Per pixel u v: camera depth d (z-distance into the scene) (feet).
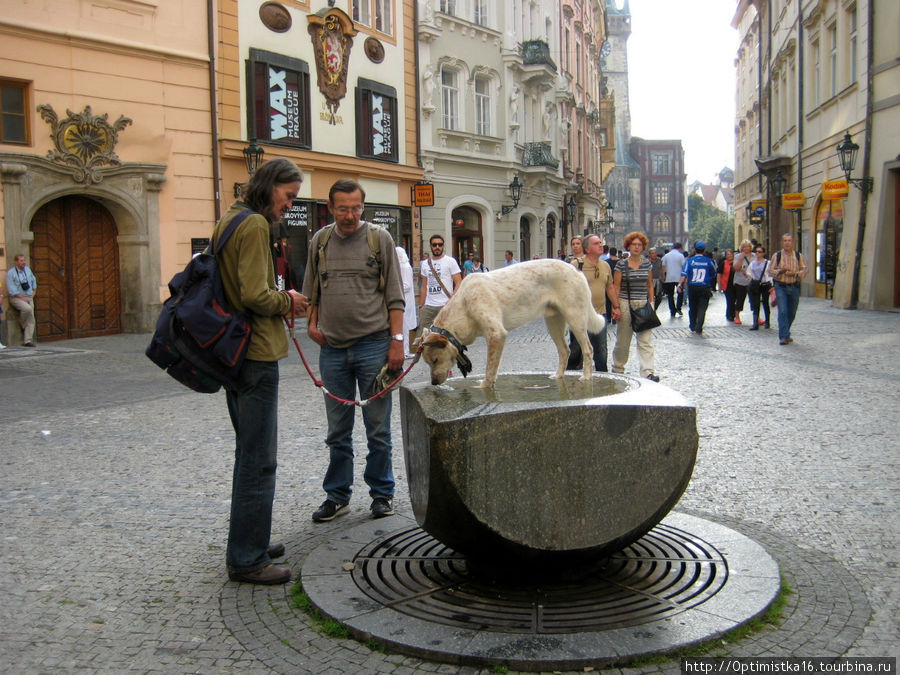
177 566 13.32
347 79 73.00
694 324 50.98
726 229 418.51
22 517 15.93
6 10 48.01
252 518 12.46
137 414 26.71
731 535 13.62
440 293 35.78
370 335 15.47
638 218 424.46
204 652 10.28
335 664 9.92
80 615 11.43
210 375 11.91
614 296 29.81
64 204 53.36
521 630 10.39
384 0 77.92
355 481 18.29
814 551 13.29
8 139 48.83
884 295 63.57
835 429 22.02
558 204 120.37
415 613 11.00
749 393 27.91
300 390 31.32
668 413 11.60
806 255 89.10
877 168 63.72
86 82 52.21
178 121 57.88
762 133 124.36
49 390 31.96
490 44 92.73
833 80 78.89
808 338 45.27
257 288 11.83
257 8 63.82
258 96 63.98
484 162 91.20
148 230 56.13
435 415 11.00
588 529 11.27
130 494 17.44
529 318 13.78
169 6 56.95
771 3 115.14
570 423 11.07
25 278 48.03
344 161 71.72
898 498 15.90
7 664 10.00
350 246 15.43
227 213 12.18
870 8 63.93
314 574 12.42
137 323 56.54
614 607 11.05
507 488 10.97
